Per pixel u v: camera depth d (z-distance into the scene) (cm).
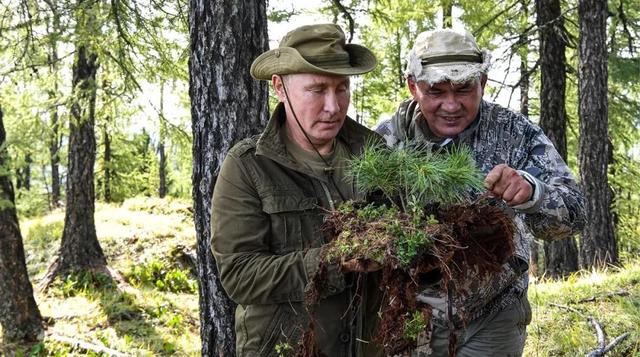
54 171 2245
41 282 902
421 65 187
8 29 584
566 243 882
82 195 916
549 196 170
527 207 162
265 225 163
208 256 257
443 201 149
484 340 206
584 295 464
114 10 574
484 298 199
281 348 165
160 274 992
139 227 1194
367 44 869
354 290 166
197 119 259
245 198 162
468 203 149
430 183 143
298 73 156
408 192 150
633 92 903
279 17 584
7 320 669
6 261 671
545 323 414
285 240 163
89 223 921
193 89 261
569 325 404
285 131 173
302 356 156
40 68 684
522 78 827
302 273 151
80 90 718
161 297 893
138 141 1530
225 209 162
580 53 730
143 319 799
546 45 811
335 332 166
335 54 157
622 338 355
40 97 728
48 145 713
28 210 1596
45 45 614
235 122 254
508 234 144
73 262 910
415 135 204
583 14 723
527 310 216
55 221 1275
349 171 158
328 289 151
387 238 134
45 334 695
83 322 758
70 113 752
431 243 133
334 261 145
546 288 513
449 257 133
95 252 930
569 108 1057
